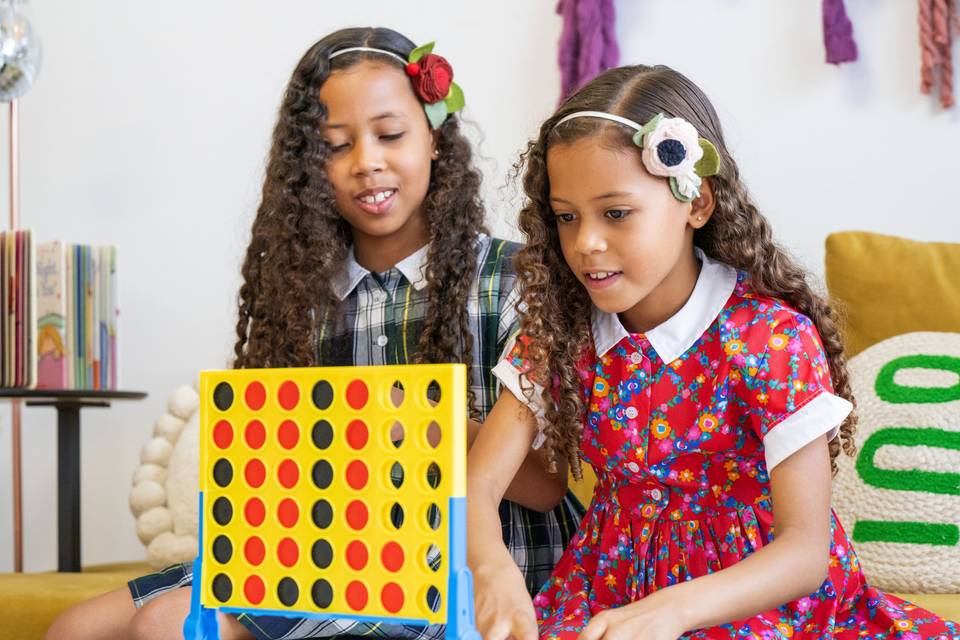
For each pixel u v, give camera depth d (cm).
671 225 109
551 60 219
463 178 143
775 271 116
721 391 112
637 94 110
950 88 197
